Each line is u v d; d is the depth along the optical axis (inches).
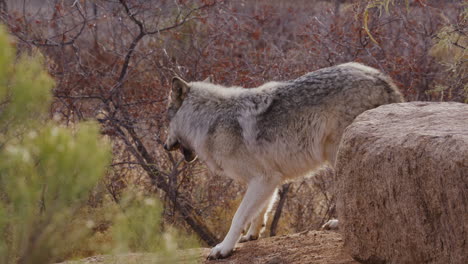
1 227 149.1
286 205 479.5
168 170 460.4
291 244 274.8
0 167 153.0
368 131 199.9
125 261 188.7
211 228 440.5
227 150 281.0
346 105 263.1
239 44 530.9
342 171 209.3
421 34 511.5
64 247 165.9
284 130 269.9
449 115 199.9
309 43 525.0
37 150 155.2
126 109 453.1
